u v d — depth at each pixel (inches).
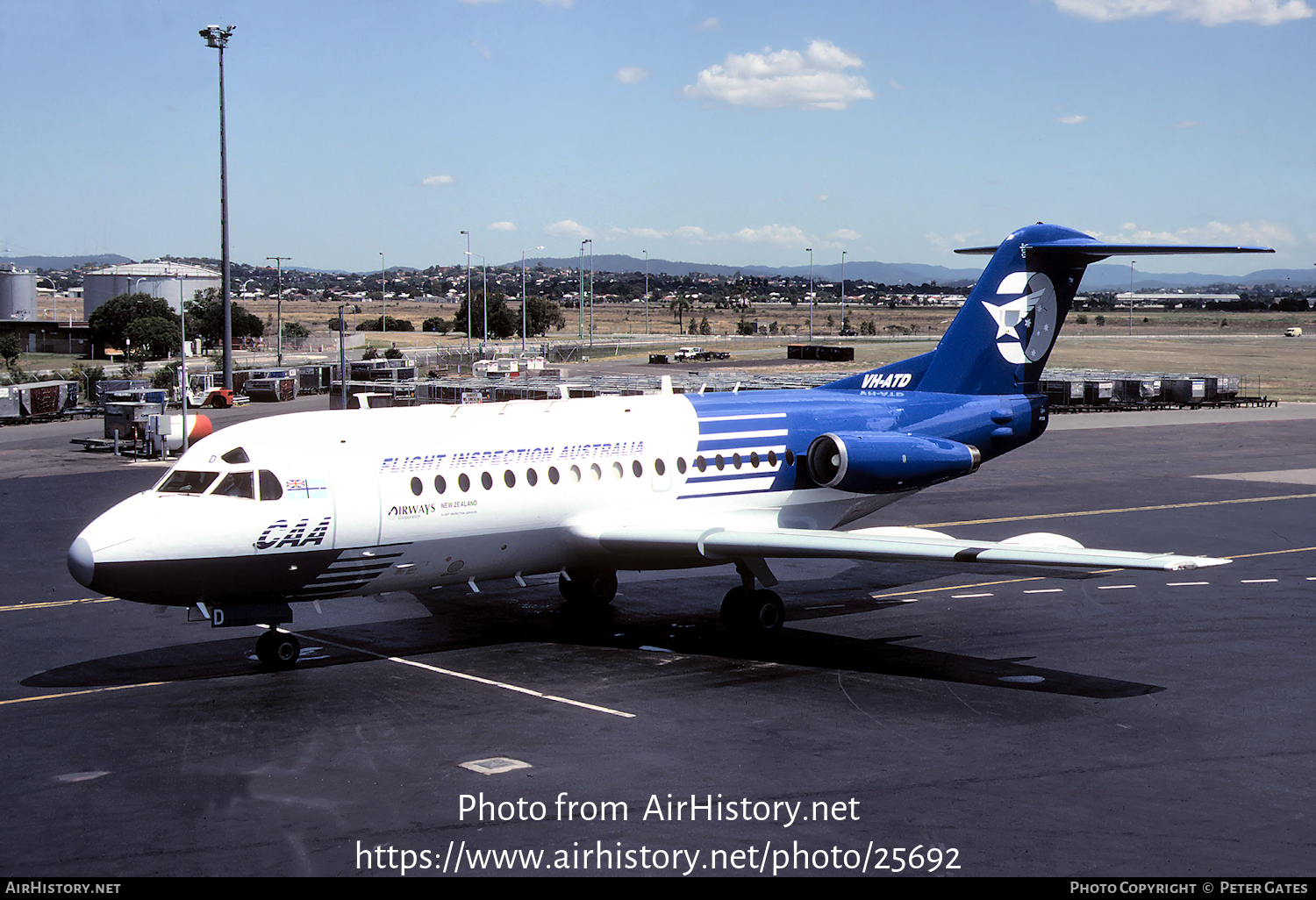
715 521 965.8
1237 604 1030.4
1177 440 2311.8
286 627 956.6
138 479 1825.8
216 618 791.7
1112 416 2805.1
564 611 1010.1
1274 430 2491.4
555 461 897.5
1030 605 1032.2
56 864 506.3
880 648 888.3
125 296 5447.8
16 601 1055.0
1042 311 1133.7
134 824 550.6
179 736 679.7
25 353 5674.2
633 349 6171.3
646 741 667.4
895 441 1004.6
